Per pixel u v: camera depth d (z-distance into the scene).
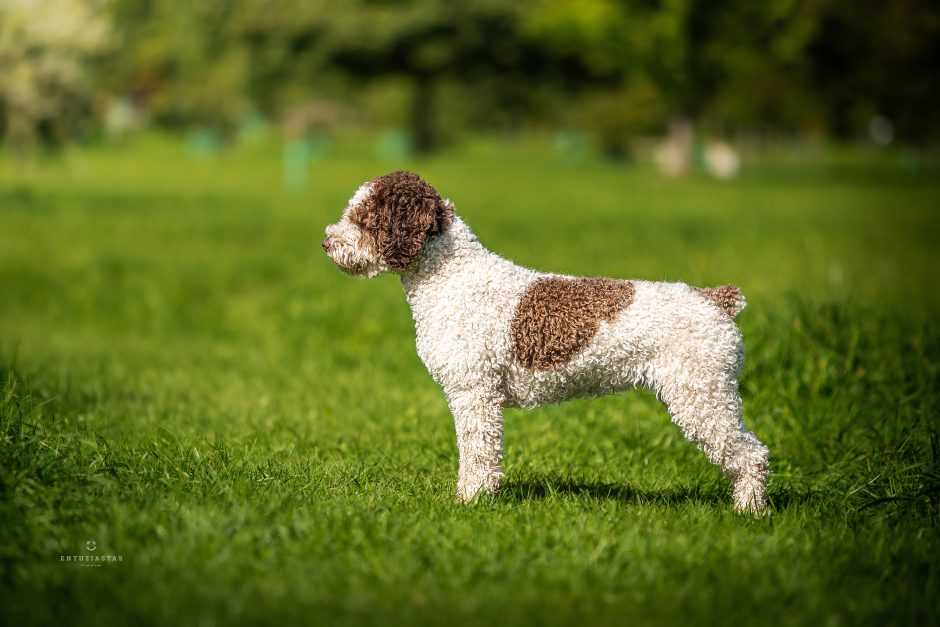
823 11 57.97
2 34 26.00
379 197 6.67
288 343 14.96
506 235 24.20
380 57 60.81
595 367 6.47
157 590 5.06
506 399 6.80
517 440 9.13
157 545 5.57
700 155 58.94
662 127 65.56
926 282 18.20
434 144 69.44
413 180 6.73
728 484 7.68
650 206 34.62
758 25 52.75
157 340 15.89
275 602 5.04
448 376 6.64
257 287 19.08
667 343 6.33
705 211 33.19
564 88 73.50
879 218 31.64
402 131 82.38
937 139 71.38
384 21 59.59
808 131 77.62
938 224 29.84
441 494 7.01
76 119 28.58
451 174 50.34
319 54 61.22
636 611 5.11
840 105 72.56
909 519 6.50
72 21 26.86
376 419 10.02
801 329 10.44
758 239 25.00
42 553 5.46
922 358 9.87
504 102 79.25
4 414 7.09
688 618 5.04
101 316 17.58
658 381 6.39
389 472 7.89
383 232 6.60
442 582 5.34
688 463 8.31
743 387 9.89
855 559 5.76
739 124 79.88
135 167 52.78
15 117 27.05
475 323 6.56
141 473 6.74
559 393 6.67
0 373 9.88
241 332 16.16
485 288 6.61
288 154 65.31
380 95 83.06
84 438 7.62
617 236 24.48
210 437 8.84
